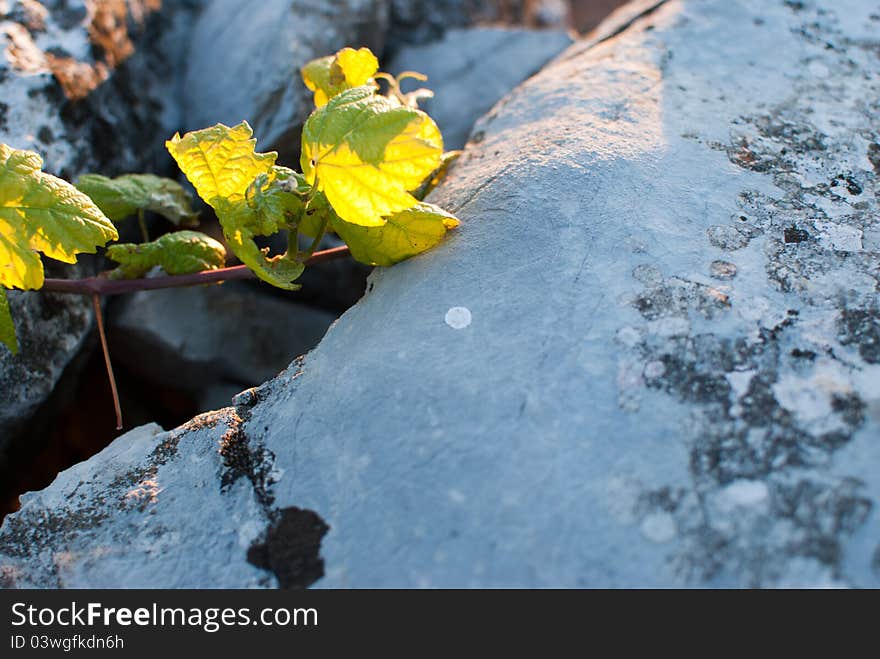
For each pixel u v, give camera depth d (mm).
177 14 597
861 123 464
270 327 554
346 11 581
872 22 512
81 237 410
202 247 456
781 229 417
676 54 496
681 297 396
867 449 360
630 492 361
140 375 548
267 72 557
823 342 383
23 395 460
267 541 375
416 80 617
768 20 510
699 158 441
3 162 405
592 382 380
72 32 513
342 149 389
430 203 453
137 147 538
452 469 371
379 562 363
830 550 347
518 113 485
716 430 368
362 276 550
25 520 395
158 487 395
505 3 753
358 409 388
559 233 414
